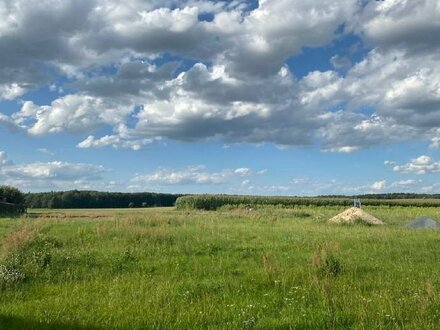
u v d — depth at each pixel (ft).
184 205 218.79
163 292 35.55
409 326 27.68
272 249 57.62
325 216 130.41
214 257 51.42
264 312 31.50
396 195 337.72
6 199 174.91
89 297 35.27
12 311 31.40
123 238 63.57
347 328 28.17
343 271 42.91
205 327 28.60
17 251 48.16
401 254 54.24
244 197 222.48
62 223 89.76
